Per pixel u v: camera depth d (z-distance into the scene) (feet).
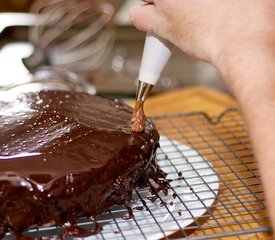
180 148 2.37
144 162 1.91
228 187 2.05
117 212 1.92
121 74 4.44
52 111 2.07
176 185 2.08
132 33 4.97
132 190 1.94
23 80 3.55
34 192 1.72
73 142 1.88
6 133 1.93
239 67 1.71
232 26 1.75
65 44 4.54
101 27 4.56
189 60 4.82
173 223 1.86
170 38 1.88
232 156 2.32
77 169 1.77
